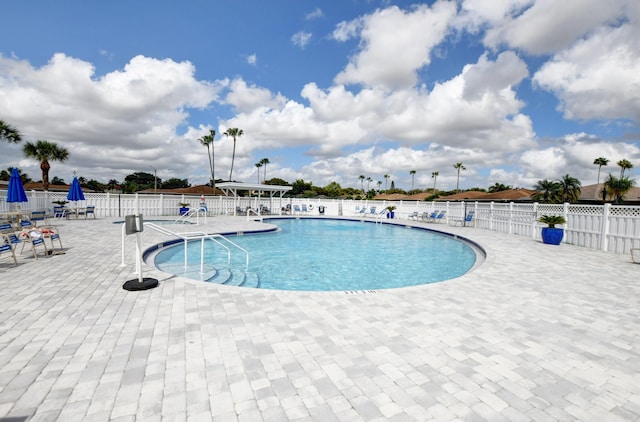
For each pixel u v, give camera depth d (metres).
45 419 1.92
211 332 3.29
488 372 2.62
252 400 2.17
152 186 64.88
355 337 3.25
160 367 2.57
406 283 7.48
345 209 27.73
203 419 1.96
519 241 11.76
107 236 10.57
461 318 3.85
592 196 27.89
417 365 2.71
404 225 19.52
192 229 13.59
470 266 9.29
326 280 7.64
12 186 10.38
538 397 2.29
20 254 7.32
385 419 2.00
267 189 25.72
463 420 2.02
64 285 4.91
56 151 22.30
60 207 16.67
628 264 7.42
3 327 3.30
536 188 29.23
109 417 1.95
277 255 10.42
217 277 6.88
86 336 3.13
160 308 3.98
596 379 2.55
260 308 4.05
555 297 4.78
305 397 2.22
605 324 3.73
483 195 28.58
